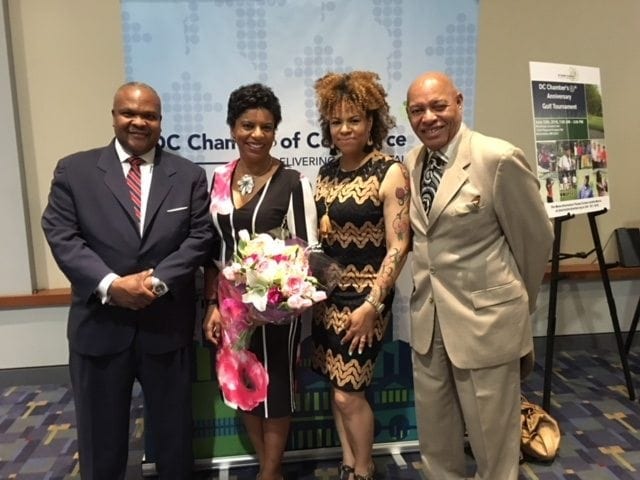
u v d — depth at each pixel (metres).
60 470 2.32
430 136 1.68
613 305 2.83
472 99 2.28
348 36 2.18
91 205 1.76
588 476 2.23
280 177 1.88
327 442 2.39
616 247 3.42
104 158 1.80
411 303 1.93
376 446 2.38
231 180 1.90
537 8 3.09
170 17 2.10
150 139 1.80
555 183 2.50
